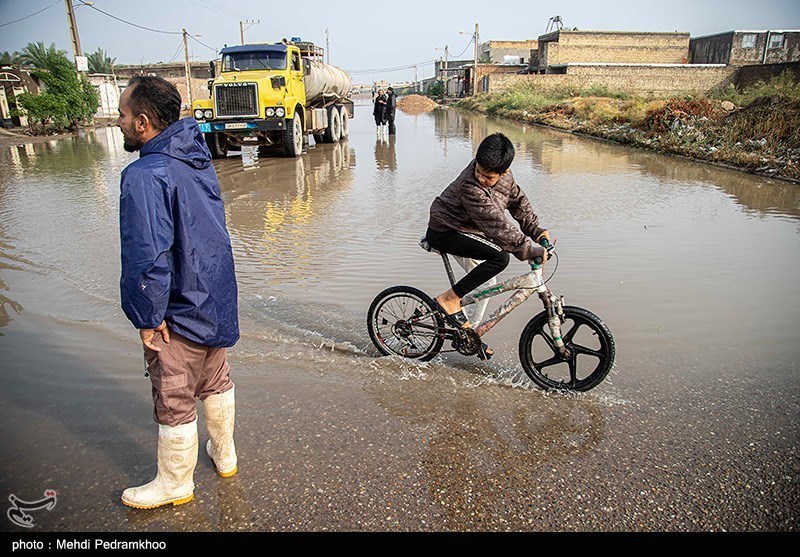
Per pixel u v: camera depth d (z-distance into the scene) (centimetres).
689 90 4003
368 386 381
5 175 1309
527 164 1427
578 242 726
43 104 2695
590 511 265
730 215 875
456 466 298
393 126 2367
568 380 392
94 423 337
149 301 225
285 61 1578
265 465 297
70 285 571
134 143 243
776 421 337
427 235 395
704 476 289
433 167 1401
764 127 1553
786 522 258
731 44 4703
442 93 7638
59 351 430
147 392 373
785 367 402
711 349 430
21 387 377
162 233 225
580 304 520
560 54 5178
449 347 446
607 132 2108
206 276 245
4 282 580
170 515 262
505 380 392
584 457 306
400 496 275
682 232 774
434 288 563
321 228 802
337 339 455
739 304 518
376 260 655
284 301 532
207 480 286
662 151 1661
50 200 995
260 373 396
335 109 2053
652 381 386
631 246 705
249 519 259
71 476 288
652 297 536
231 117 1485
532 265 366
